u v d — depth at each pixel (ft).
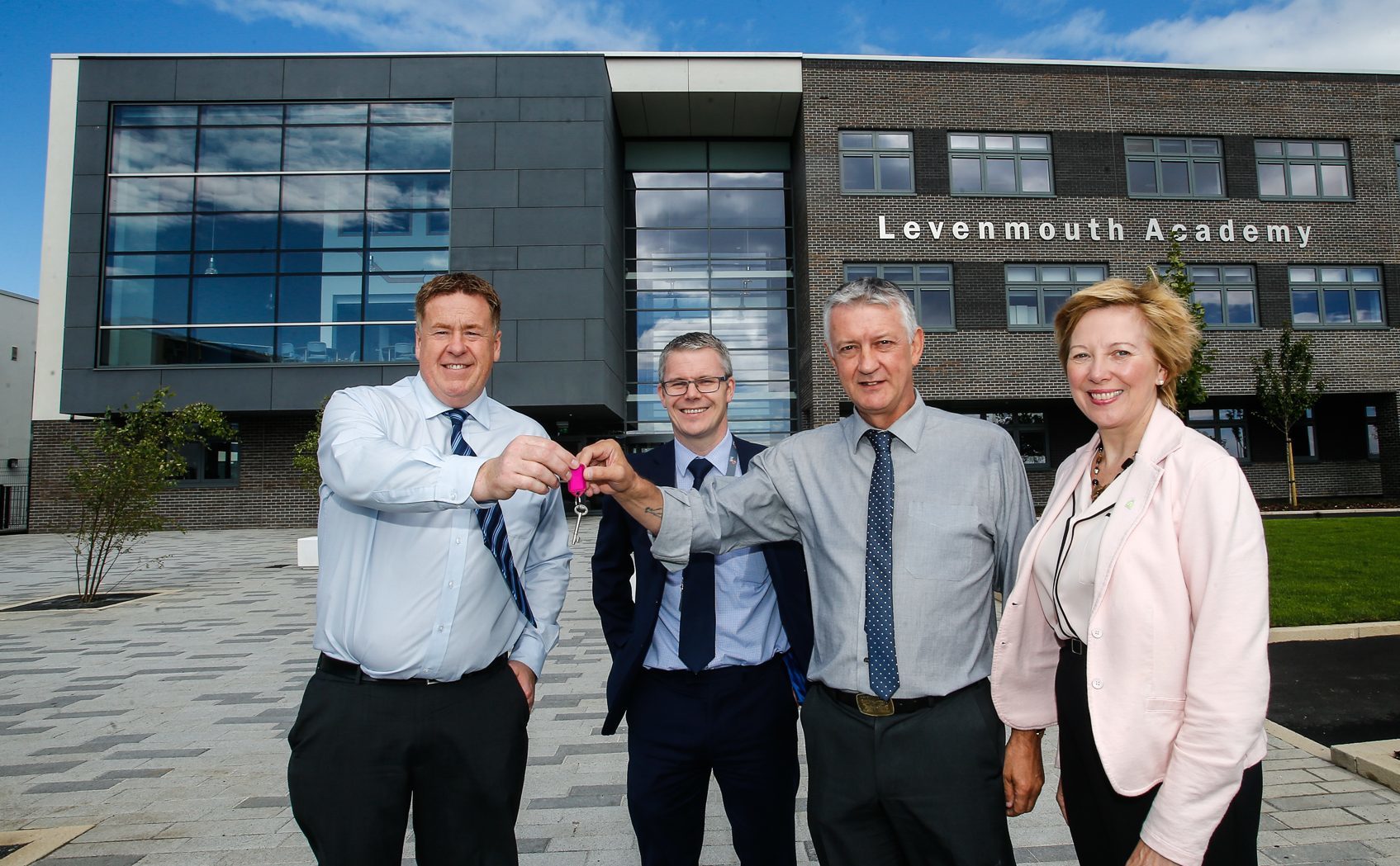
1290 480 55.83
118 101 59.16
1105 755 5.26
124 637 22.13
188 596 29.43
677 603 7.84
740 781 7.59
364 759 6.21
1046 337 59.16
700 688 7.55
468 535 6.47
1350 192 61.93
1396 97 62.54
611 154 62.28
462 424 7.14
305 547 38.22
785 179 71.05
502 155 58.13
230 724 14.34
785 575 7.67
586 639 21.52
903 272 59.72
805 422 64.28
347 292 58.65
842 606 6.29
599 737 13.52
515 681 7.00
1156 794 5.09
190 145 59.36
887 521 6.26
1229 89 61.67
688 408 8.53
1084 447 6.39
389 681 6.31
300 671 18.25
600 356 56.75
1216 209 60.70
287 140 59.26
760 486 6.83
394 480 5.66
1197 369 46.96
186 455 62.28
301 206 58.95
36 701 15.85
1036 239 60.03
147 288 58.65
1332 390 59.77
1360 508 54.34
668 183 70.59
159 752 12.86
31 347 100.94
